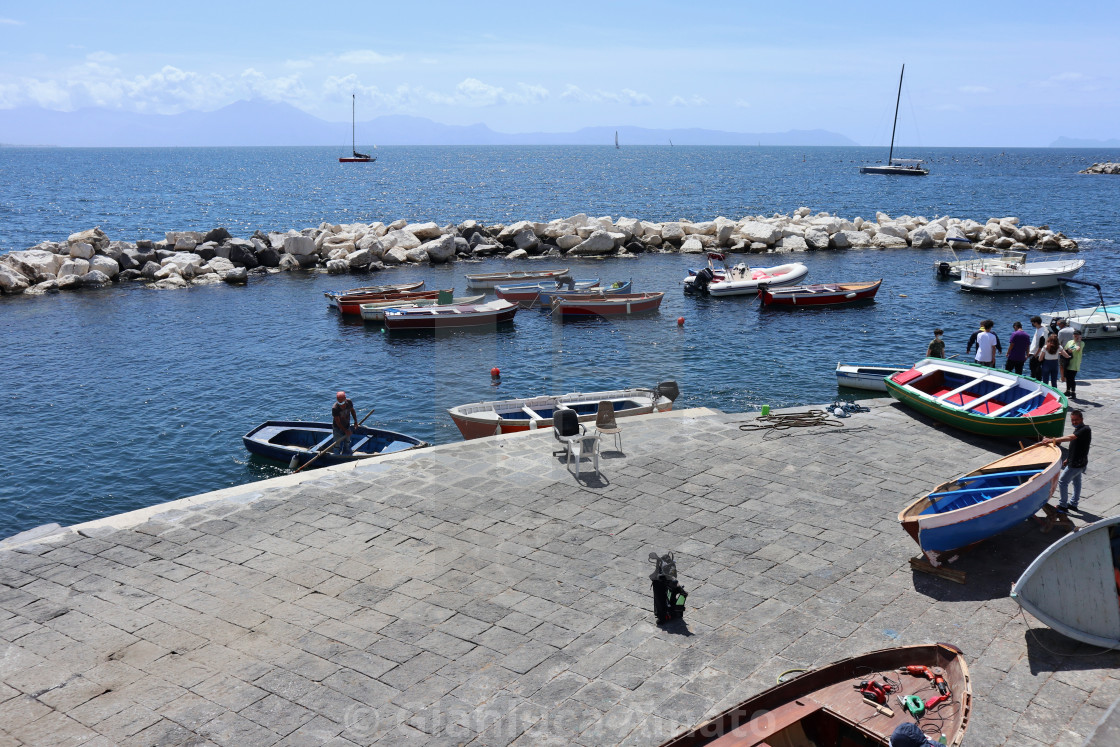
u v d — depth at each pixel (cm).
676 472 1079
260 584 797
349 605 756
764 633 713
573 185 11312
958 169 16025
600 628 709
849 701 567
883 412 1367
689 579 807
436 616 735
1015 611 758
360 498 1009
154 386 2188
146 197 9650
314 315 3111
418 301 2964
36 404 2020
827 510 971
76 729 591
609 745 571
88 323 2930
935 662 606
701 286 3441
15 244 5266
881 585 802
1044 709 619
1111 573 697
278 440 1655
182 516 957
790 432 1260
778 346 2577
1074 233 5397
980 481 930
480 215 7062
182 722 598
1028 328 2795
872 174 13725
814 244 4700
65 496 1509
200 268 3844
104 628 722
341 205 8356
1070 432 1254
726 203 8069
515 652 679
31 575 819
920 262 4281
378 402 2073
